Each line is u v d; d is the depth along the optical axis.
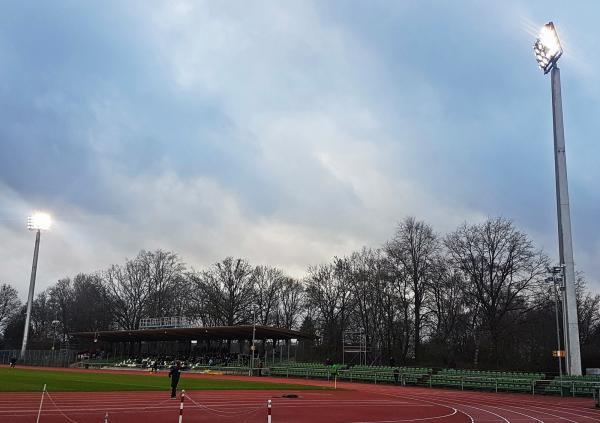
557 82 49.97
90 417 20.47
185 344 84.25
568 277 45.78
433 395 41.44
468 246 65.00
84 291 124.75
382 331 78.44
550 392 42.66
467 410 29.39
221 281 99.38
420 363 70.31
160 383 44.81
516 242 62.47
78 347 121.06
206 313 100.00
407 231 72.69
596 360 59.53
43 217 88.00
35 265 88.69
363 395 39.38
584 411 29.66
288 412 24.98
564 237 46.69
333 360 80.81
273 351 73.50
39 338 132.50
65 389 34.47
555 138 49.12
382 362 75.50
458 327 69.06
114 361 86.94
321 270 89.69
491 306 63.03
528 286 61.28
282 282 104.50
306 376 65.50
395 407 29.69
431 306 72.50
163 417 21.14
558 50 49.41
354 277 82.75
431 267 70.12
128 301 108.00
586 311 75.56
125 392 33.78
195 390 38.22
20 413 21.17
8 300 135.62
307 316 98.38
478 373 51.53
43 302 137.62
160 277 108.50
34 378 46.91
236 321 99.38
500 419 24.95
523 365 61.56
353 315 84.62
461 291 66.38
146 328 85.50
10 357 91.94
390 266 73.31
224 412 23.92
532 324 63.62
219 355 78.06
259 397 33.69
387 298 75.69
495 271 63.47
